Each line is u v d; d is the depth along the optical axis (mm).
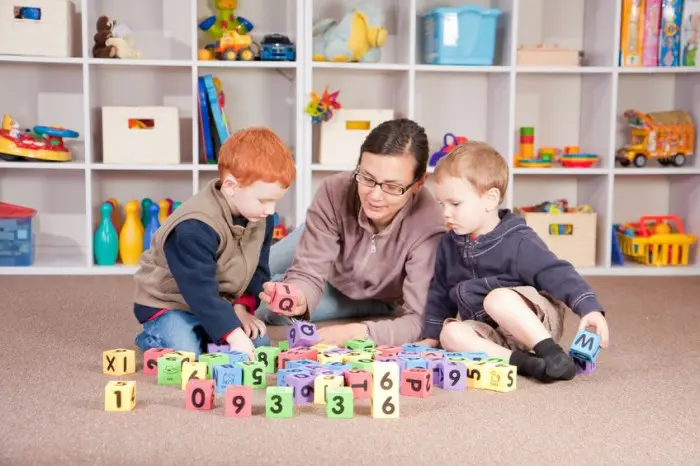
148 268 1837
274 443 1297
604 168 3113
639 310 2426
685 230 3330
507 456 1258
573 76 3357
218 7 3094
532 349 1700
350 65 2990
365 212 1891
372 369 1501
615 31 3062
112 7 3170
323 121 3029
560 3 3320
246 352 1677
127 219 3045
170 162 3018
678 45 3111
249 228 1784
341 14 3240
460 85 3334
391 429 1369
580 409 1486
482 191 1754
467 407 1491
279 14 3234
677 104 3373
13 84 3166
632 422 1417
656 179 3432
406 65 3004
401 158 1752
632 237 3160
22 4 2895
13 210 2945
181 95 3230
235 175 1652
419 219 1981
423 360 1625
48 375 1667
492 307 1723
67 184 3234
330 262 2049
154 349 1709
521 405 1505
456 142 3176
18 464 1209
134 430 1347
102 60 2916
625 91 3371
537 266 1756
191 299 1684
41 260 3086
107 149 2990
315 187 3363
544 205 3225
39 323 2148
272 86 3258
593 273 3086
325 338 1832
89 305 2391
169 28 3197
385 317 2330
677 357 1879
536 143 3371
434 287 1935
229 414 1419
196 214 1698
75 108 3197
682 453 1276
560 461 1241
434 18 3068
